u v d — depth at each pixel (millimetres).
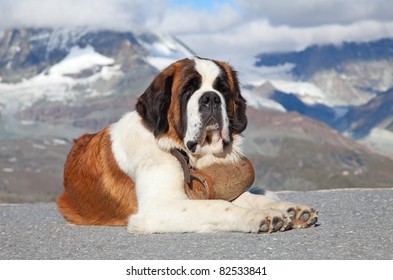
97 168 11758
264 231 9836
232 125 11094
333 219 11555
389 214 11977
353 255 8430
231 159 10992
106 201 11617
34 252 9711
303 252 8648
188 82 10664
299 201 15336
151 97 10898
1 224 14430
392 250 8656
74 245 10008
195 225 10078
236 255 8617
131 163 11117
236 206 10117
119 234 10641
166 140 10805
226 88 10852
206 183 10641
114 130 11727
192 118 10461
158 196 10461
